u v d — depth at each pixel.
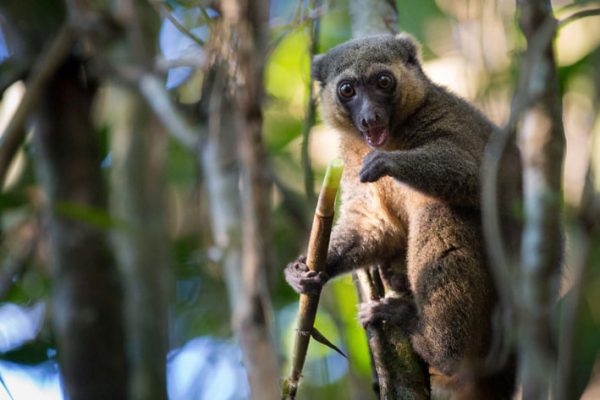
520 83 7.71
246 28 7.82
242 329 6.93
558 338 8.78
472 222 10.95
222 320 13.97
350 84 12.04
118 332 10.16
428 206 11.20
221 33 8.52
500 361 9.80
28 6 10.49
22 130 8.55
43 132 10.29
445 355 10.62
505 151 10.82
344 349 12.29
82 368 9.93
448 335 10.62
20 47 10.52
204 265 14.34
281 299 13.98
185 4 9.59
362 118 11.68
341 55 12.34
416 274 10.96
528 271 7.81
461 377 10.79
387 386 9.70
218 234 8.73
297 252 13.96
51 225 10.20
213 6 8.56
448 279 10.77
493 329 10.46
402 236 11.76
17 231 11.17
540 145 7.95
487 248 10.51
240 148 7.66
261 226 7.34
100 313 10.05
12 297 11.80
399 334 10.12
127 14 10.30
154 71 10.41
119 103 11.94
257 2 8.23
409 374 9.73
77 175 10.30
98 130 12.91
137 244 10.62
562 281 10.30
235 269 8.47
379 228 11.60
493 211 7.79
